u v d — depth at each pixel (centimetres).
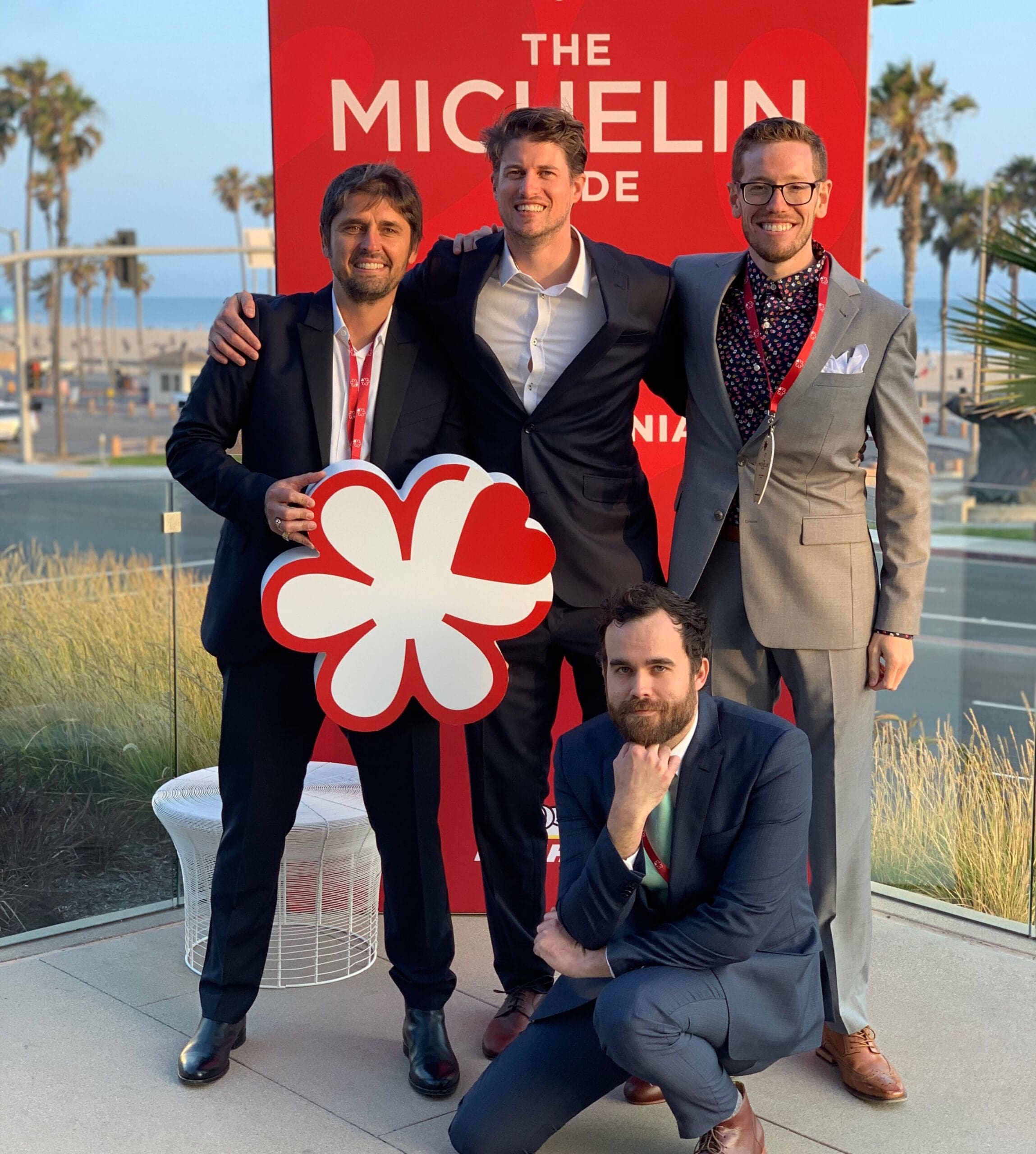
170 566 428
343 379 283
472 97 342
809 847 289
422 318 293
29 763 434
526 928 305
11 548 617
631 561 294
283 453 280
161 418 5738
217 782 352
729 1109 244
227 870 286
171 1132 263
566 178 273
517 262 283
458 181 346
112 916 366
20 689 448
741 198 270
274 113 343
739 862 244
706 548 285
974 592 1238
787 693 356
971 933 359
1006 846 379
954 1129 267
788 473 280
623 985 241
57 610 485
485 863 306
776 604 281
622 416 291
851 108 341
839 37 339
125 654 448
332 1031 306
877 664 285
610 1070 250
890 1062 292
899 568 281
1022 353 458
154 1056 293
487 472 290
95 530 1107
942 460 2694
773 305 277
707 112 343
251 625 281
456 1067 281
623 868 241
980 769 407
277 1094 278
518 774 301
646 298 284
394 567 276
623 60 341
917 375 280
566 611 293
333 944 349
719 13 339
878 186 4619
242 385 282
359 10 339
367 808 294
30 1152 255
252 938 287
